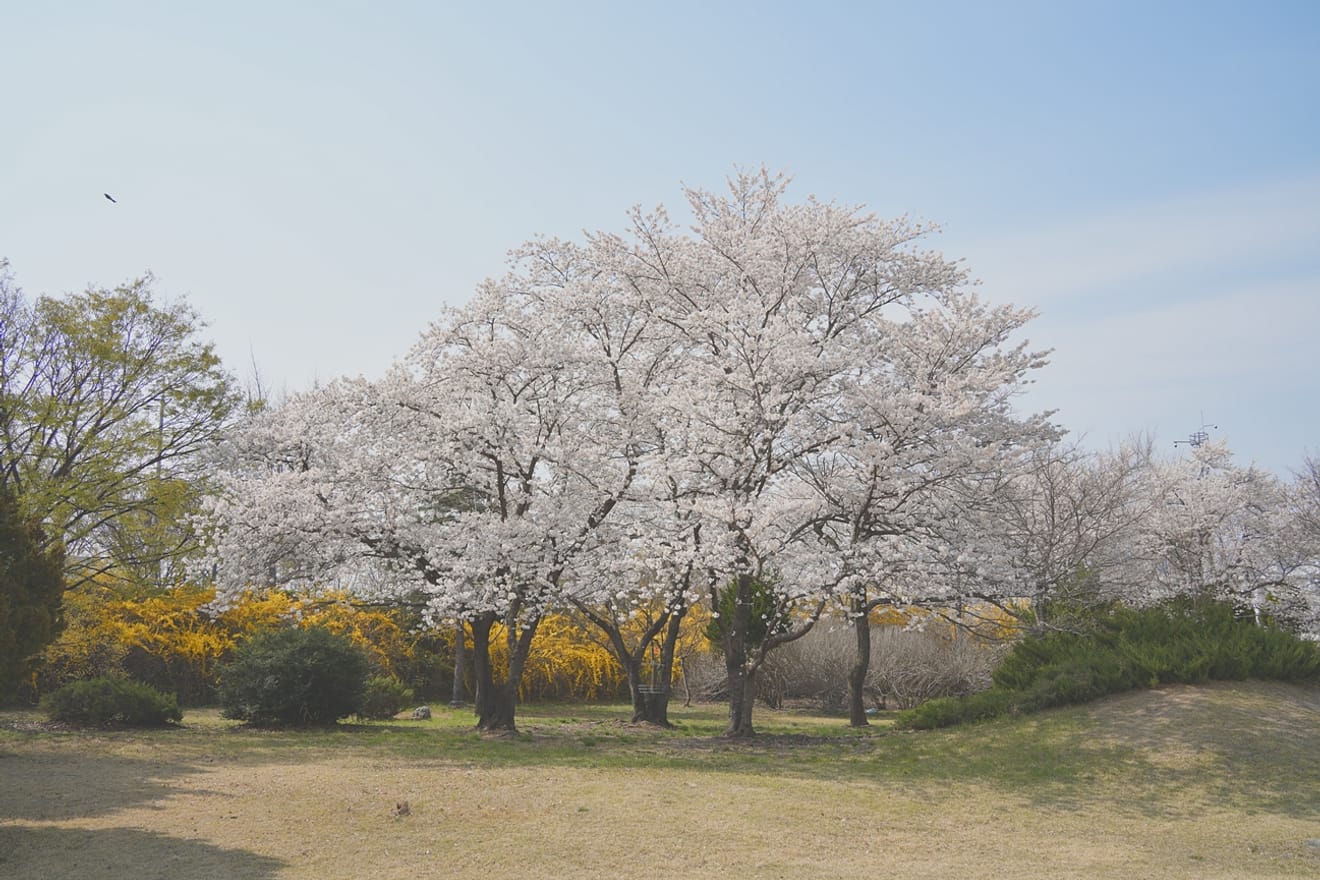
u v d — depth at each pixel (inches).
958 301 606.9
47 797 396.5
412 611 991.6
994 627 908.6
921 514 594.6
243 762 510.6
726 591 805.9
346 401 658.8
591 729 753.6
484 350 642.8
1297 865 332.2
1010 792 453.7
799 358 577.0
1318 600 967.0
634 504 723.4
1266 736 498.6
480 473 679.7
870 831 372.8
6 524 380.2
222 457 767.1
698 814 387.9
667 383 739.4
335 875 289.4
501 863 307.7
